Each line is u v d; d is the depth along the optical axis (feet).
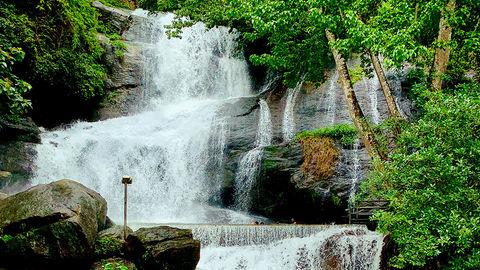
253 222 53.06
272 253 37.73
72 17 60.49
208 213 54.44
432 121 30.94
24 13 55.88
